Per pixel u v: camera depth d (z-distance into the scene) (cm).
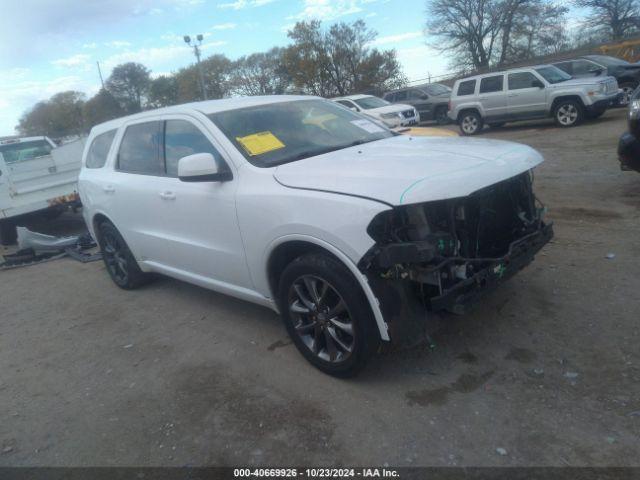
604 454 244
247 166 356
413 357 344
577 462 242
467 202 307
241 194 349
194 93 5869
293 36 4219
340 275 296
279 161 360
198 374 369
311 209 301
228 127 386
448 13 4541
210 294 523
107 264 586
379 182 290
